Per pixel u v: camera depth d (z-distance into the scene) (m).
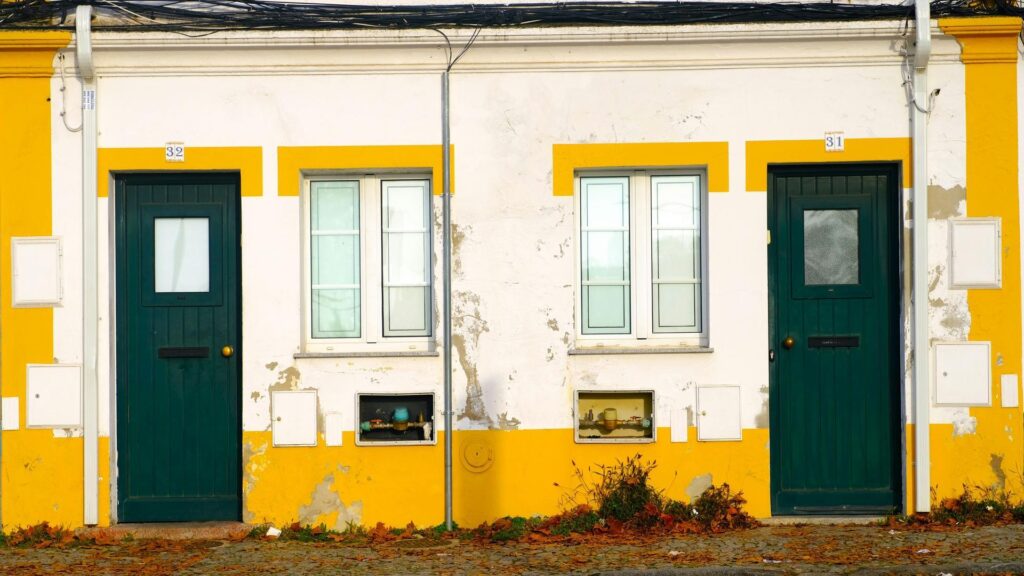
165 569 8.22
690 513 9.23
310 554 8.64
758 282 9.33
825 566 7.88
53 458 9.30
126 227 9.52
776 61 9.31
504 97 9.37
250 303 9.35
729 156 9.34
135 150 9.34
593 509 9.30
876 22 9.17
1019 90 9.27
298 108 9.38
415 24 9.24
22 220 9.31
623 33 9.21
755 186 9.34
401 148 9.38
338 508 9.35
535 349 9.36
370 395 9.38
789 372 9.53
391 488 9.35
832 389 9.52
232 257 9.54
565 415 9.35
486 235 9.38
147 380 9.52
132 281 9.52
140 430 9.52
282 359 9.35
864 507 9.48
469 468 9.35
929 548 8.30
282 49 9.30
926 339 9.27
